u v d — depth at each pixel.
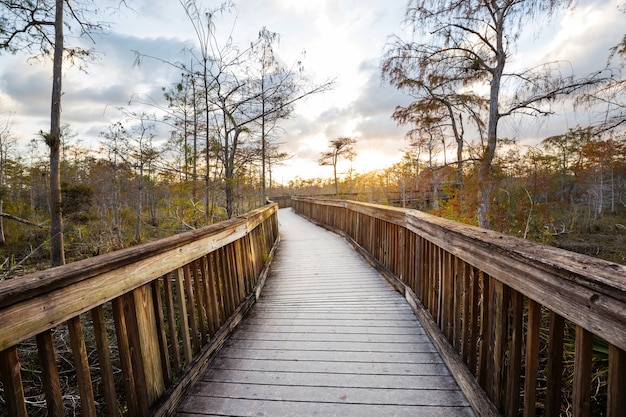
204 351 2.03
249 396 1.75
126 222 11.79
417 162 18.47
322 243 7.35
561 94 6.75
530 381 1.14
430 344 2.32
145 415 1.40
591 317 0.83
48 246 8.32
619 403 0.79
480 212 6.51
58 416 0.99
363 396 1.73
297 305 3.25
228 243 2.64
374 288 3.73
